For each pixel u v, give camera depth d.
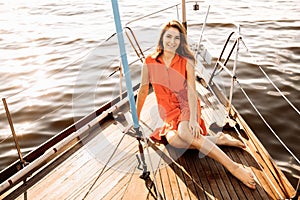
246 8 15.83
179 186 2.69
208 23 12.17
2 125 5.63
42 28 15.94
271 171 2.80
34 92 6.95
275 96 6.12
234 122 3.56
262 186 2.66
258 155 3.04
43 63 9.52
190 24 12.13
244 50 8.46
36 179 2.92
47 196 2.71
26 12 22.03
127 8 19.41
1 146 5.00
